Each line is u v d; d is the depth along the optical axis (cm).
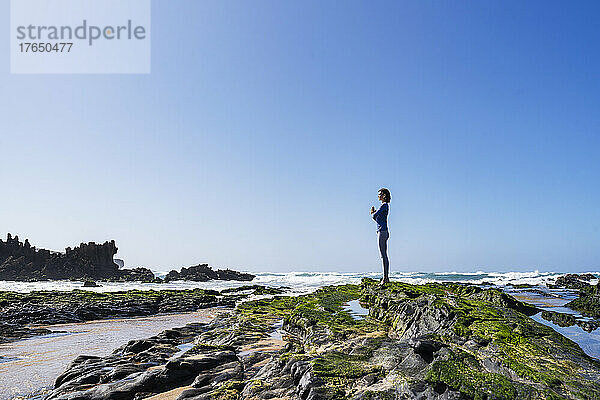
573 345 757
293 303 2469
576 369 626
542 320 1210
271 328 1658
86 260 9512
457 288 1683
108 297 3681
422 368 725
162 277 11169
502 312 978
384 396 646
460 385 593
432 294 1230
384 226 1658
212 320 2341
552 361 656
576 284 3409
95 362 1242
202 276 9312
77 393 933
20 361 1488
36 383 1188
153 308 3278
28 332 2180
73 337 2039
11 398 1059
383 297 1431
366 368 782
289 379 808
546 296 2252
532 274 7469
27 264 8856
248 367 1010
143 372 1045
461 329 845
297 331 1454
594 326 1078
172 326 2416
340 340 1111
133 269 10356
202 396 809
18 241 9325
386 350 876
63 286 6594
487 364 676
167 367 981
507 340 752
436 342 768
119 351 1502
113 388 934
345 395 683
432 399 609
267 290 4656
